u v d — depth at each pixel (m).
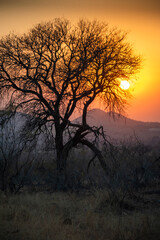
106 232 9.22
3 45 24.75
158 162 20.27
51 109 23.61
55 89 23.95
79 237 8.45
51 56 24.84
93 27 25.50
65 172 18.62
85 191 17.12
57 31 25.27
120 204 12.84
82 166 20.48
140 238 8.61
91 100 24.67
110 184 14.27
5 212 10.90
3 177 15.77
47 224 9.38
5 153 15.86
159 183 18.95
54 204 13.39
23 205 12.46
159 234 8.88
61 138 22.88
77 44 24.47
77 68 24.03
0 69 24.47
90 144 23.98
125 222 10.24
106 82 25.42
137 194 15.97
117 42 25.34
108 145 21.11
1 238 8.20
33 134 20.28
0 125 17.94
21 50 24.80
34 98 23.64
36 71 24.22
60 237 8.27
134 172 17.44
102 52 24.33
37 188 17.94
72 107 24.47
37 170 18.95
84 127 23.78
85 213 11.48
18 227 9.19
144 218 10.49
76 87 24.47
